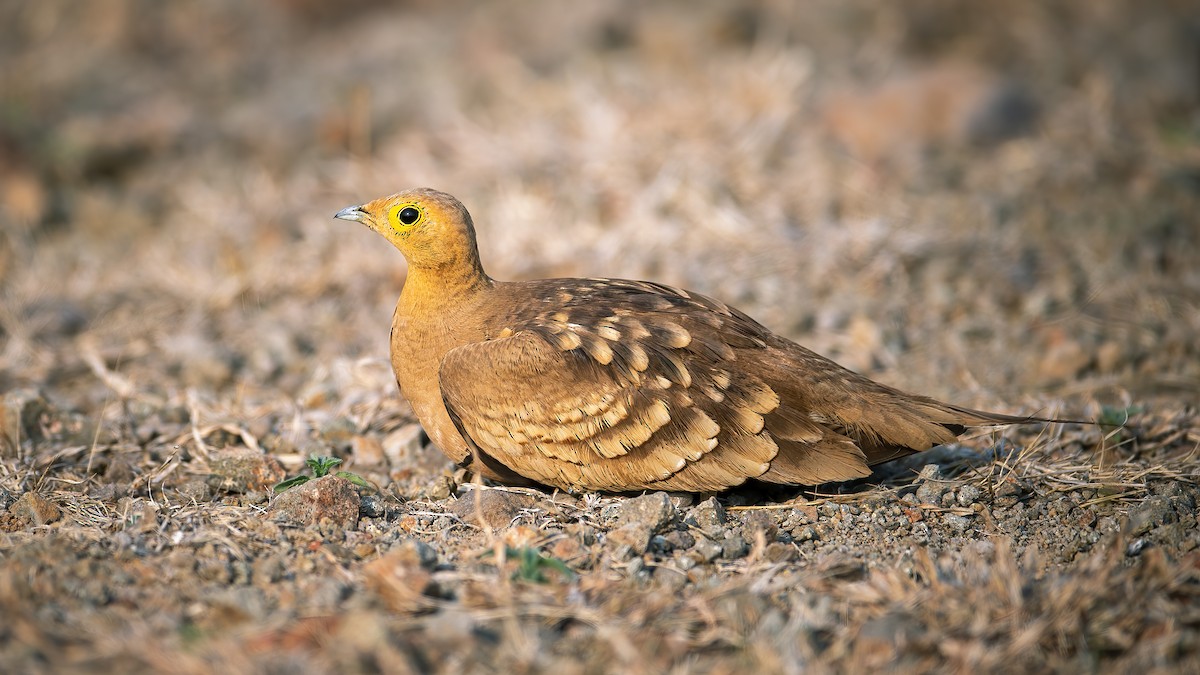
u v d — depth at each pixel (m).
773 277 14.20
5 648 6.64
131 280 14.86
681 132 17.66
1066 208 15.61
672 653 6.91
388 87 20.64
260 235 15.65
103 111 20.28
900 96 18.08
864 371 12.22
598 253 14.73
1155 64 20.25
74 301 14.10
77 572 7.56
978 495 9.17
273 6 24.61
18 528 8.54
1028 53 21.11
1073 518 9.00
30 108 19.59
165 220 16.75
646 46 21.00
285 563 7.89
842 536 8.65
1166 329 12.59
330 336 13.20
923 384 11.91
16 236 15.88
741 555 8.23
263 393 11.84
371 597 7.35
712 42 20.94
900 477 9.57
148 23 23.70
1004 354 12.47
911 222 15.38
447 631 6.88
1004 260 14.26
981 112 17.89
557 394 8.58
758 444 8.58
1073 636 7.20
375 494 9.18
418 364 9.27
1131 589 7.61
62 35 23.41
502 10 23.86
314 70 22.23
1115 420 10.27
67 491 9.34
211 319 13.77
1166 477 9.57
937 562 8.09
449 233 9.12
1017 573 7.64
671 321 8.91
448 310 9.23
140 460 10.02
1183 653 7.07
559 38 21.72
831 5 22.31
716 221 15.36
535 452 8.73
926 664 6.89
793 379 8.77
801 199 16.08
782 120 17.69
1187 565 7.89
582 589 7.55
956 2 22.39
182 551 7.96
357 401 11.06
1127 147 17.23
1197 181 16.19
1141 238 14.55
